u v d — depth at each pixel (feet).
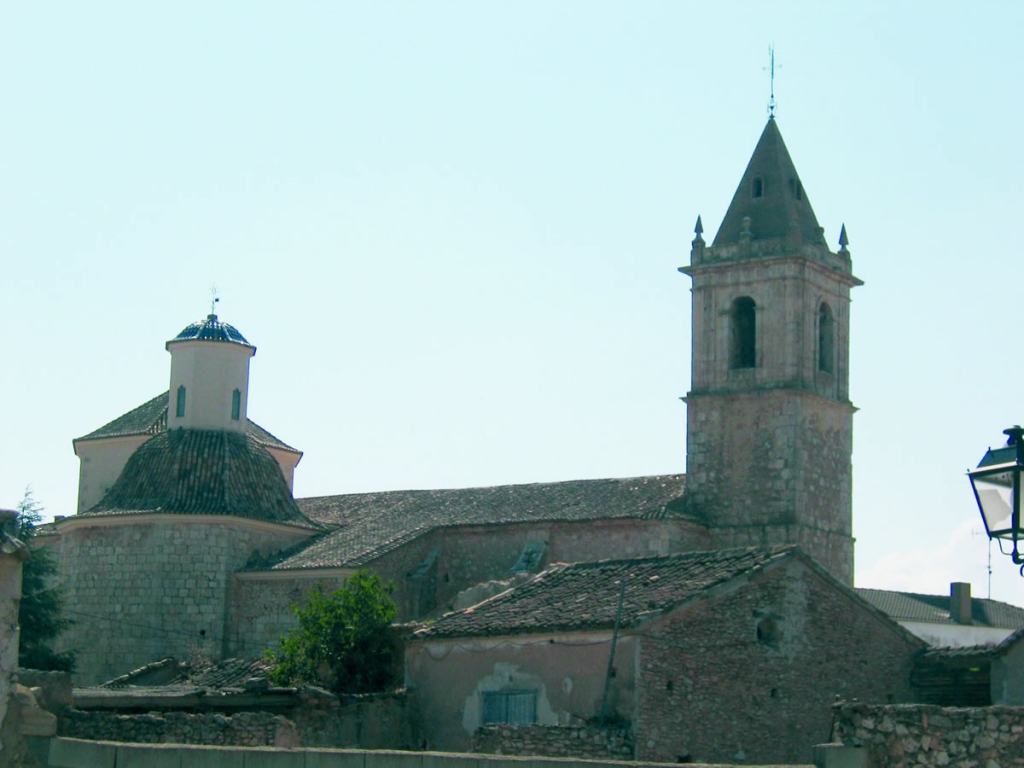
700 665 144.97
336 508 277.64
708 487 255.29
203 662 210.18
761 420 253.85
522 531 248.32
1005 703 155.43
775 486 250.57
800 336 255.91
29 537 243.60
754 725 147.54
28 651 232.53
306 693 152.56
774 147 268.21
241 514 249.34
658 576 158.20
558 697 147.33
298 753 91.40
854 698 156.97
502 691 152.15
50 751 98.53
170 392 266.77
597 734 136.98
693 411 259.60
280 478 264.93
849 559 261.24
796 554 154.61
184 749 94.27
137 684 200.64
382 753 90.22
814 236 266.36
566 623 147.74
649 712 140.26
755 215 264.93
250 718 131.34
